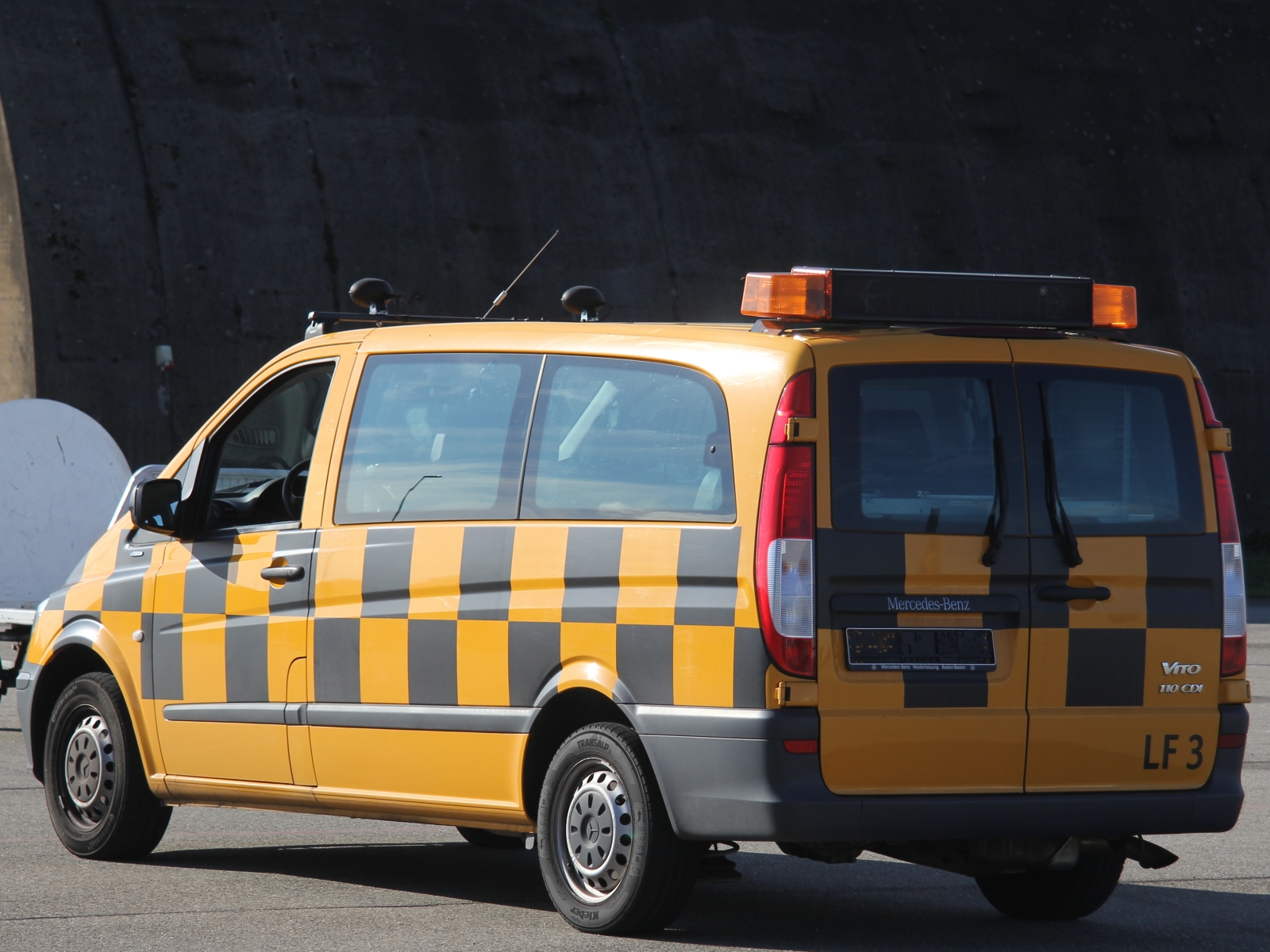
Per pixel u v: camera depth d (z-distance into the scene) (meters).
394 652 13.69
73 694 16.09
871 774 11.82
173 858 15.91
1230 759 13.04
